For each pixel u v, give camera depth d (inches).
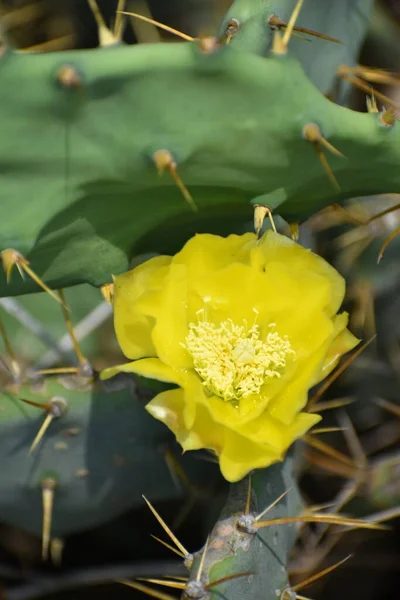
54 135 18.5
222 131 18.6
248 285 19.6
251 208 19.9
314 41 21.4
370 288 23.5
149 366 19.0
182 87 18.3
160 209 19.6
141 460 21.5
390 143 19.1
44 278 19.9
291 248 19.4
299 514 20.8
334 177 19.5
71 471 21.4
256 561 19.2
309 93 18.6
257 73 18.3
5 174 18.6
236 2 20.1
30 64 18.0
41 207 18.9
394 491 22.6
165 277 19.1
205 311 19.8
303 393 18.9
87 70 18.0
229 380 19.4
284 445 18.9
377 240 23.4
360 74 22.1
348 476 23.5
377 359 24.2
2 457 21.2
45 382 21.0
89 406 21.0
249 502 19.2
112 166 18.7
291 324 19.6
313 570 24.2
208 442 18.9
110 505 21.9
